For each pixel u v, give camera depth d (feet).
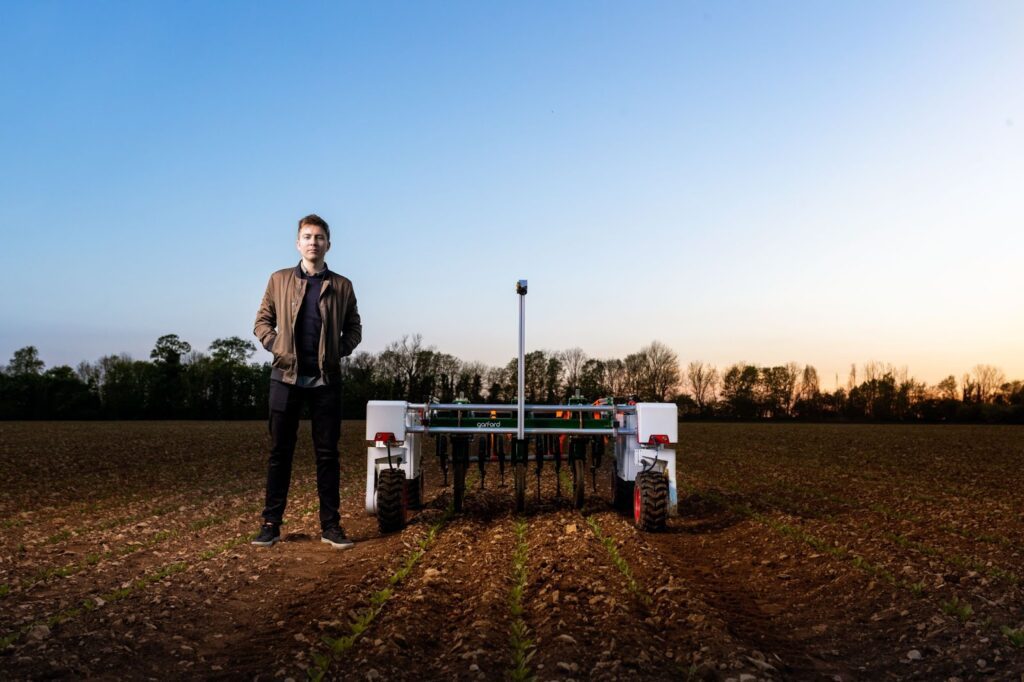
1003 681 12.09
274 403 23.25
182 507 35.37
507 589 18.04
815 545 24.02
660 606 16.17
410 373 236.43
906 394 319.47
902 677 12.73
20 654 12.93
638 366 286.46
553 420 29.40
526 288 27.37
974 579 18.89
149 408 280.31
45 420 254.88
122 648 13.55
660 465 27.09
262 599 17.75
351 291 23.61
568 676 12.00
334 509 23.86
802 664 13.48
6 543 24.90
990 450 92.43
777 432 153.28
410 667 12.84
